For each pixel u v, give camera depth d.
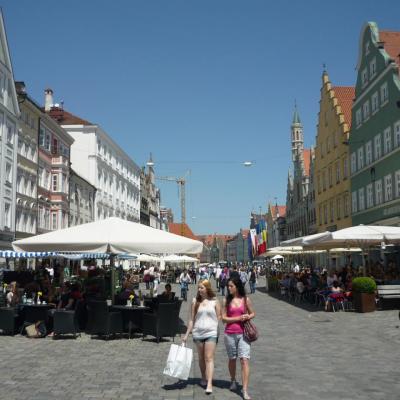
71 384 8.66
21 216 40.19
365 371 9.67
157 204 119.38
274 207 114.81
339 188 47.03
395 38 38.53
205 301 8.45
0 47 36.28
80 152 62.56
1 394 7.97
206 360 8.23
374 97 37.56
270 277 40.72
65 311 14.17
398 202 32.81
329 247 29.14
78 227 15.60
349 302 22.17
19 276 26.33
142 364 10.50
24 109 41.09
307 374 9.45
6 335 14.83
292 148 99.06
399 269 32.44
